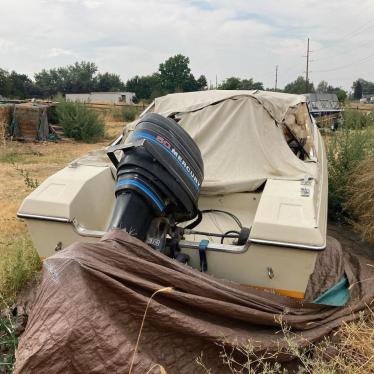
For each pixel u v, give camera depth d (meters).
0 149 12.81
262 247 2.91
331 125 7.81
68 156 12.22
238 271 3.07
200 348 2.41
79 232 3.23
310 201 3.10
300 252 2.84
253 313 2.63
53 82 96.56
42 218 3.24
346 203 5.46
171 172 2.97
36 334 2.03
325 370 2.46
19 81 85.19
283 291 3.02
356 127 6.60
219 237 3.49
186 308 2.47
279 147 3.96
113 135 18.31
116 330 2.10
